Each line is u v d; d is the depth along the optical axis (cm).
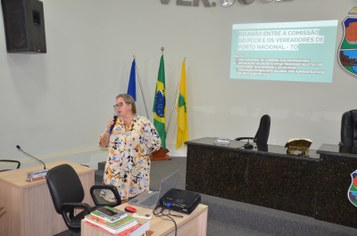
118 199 263
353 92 436
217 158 344
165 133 512
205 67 520
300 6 455
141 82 521
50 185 228
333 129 454
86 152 452
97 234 174
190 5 509
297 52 463
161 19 515
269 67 483
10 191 267
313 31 450
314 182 296
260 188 324
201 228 219
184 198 212
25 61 381
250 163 326
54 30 410
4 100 365
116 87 500
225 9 499
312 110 463
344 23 430
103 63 478
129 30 501
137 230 172
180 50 523
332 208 284
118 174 282
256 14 483
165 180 210
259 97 494
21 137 386
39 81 399
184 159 507
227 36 503
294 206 308
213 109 524
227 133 521
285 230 299
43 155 412
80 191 256
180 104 504
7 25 351
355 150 285
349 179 273
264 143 361
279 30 471
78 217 244
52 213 288
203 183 354
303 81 464
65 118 436
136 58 512
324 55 448
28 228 269
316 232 284
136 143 285
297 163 302
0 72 359
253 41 488
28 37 340
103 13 470
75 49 439
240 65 500
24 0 334
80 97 453
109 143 294
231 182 338
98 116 481
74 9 432
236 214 323
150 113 535
